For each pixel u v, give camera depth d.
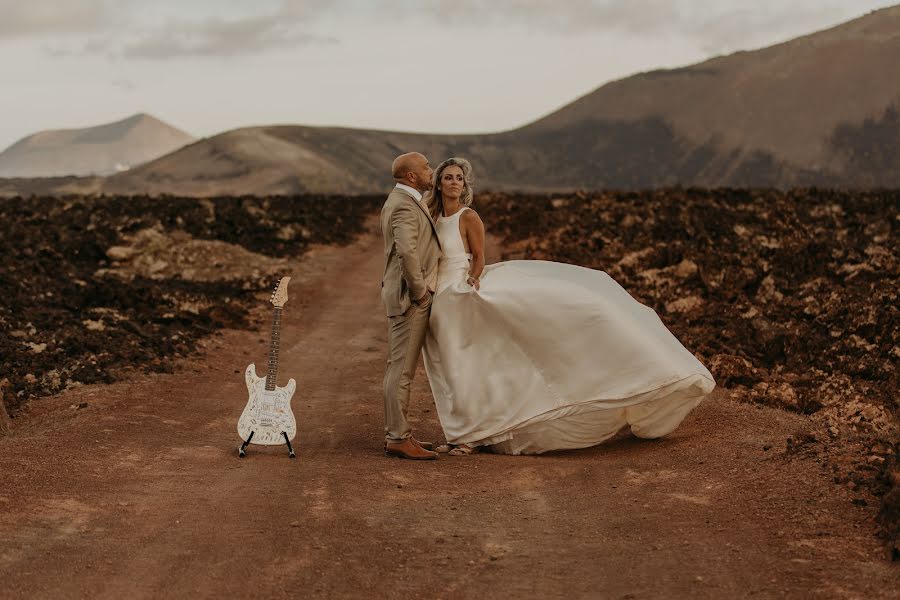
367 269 22.08
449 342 7.27
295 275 20.33
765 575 4.40
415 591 4.36
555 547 4.96
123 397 9.02
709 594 4.23
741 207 23.62
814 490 5.44
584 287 7.21
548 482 6.39
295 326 14.91
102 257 19.72
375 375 11.13
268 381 7.14
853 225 18.98
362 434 8.14
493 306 7.18
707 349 10.37
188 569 4.59
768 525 5.06
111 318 12.69
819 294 12.98
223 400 9.40
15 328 11.34
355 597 4.28
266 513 5.49
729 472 6.09
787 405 8.45
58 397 8.93
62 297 13.80
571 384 7.12
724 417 7.78
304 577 4.50
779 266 14.90
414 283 6.98
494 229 27.39
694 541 4.92
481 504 5.83
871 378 9.50
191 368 10.92
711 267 14.94
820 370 9.85
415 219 7.03
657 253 16.70
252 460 6.92
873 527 4.83
